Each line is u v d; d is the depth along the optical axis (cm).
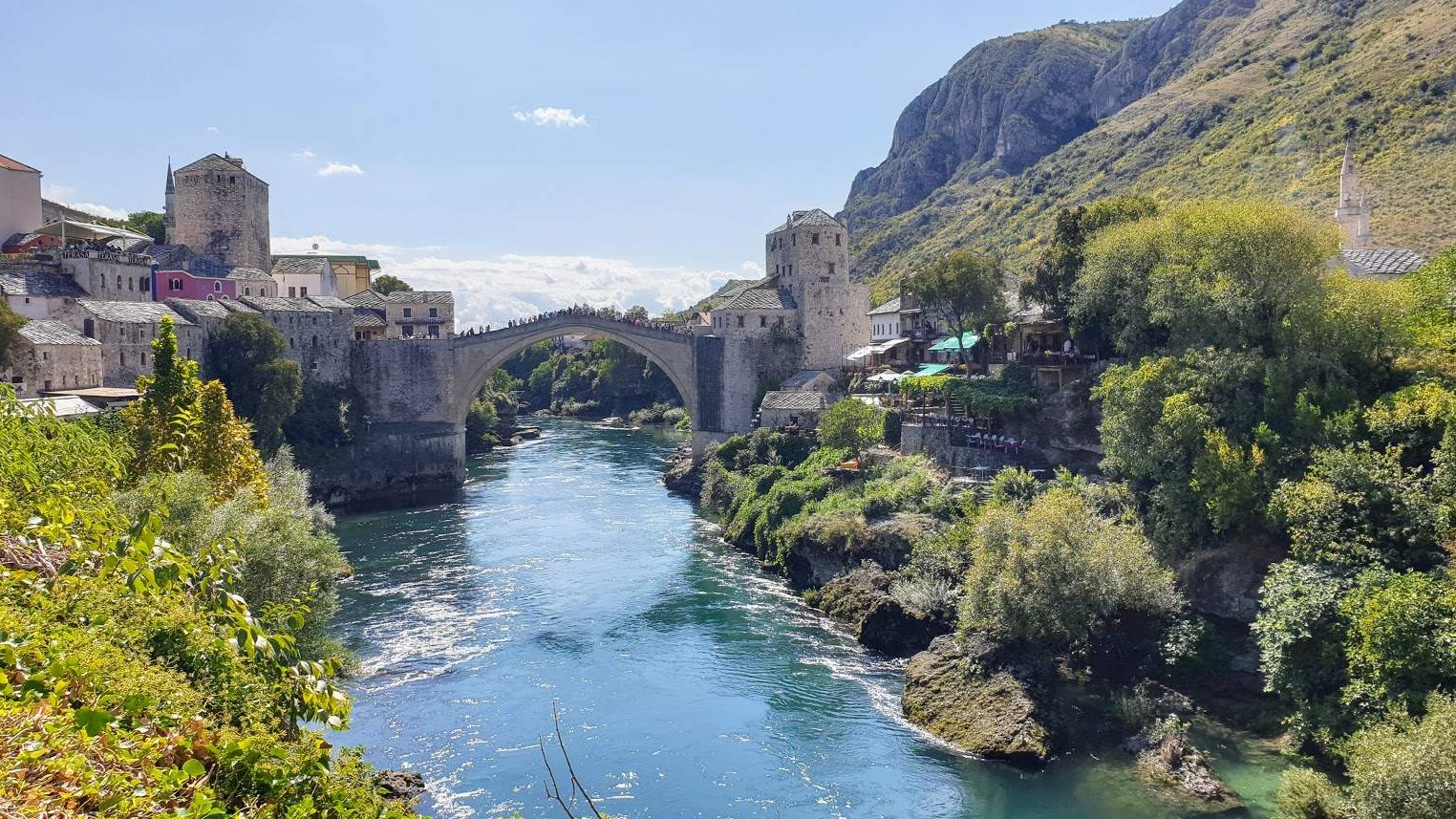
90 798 1051
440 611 5225
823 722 3753
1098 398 4962
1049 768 3275
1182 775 3089
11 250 9112
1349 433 3769
